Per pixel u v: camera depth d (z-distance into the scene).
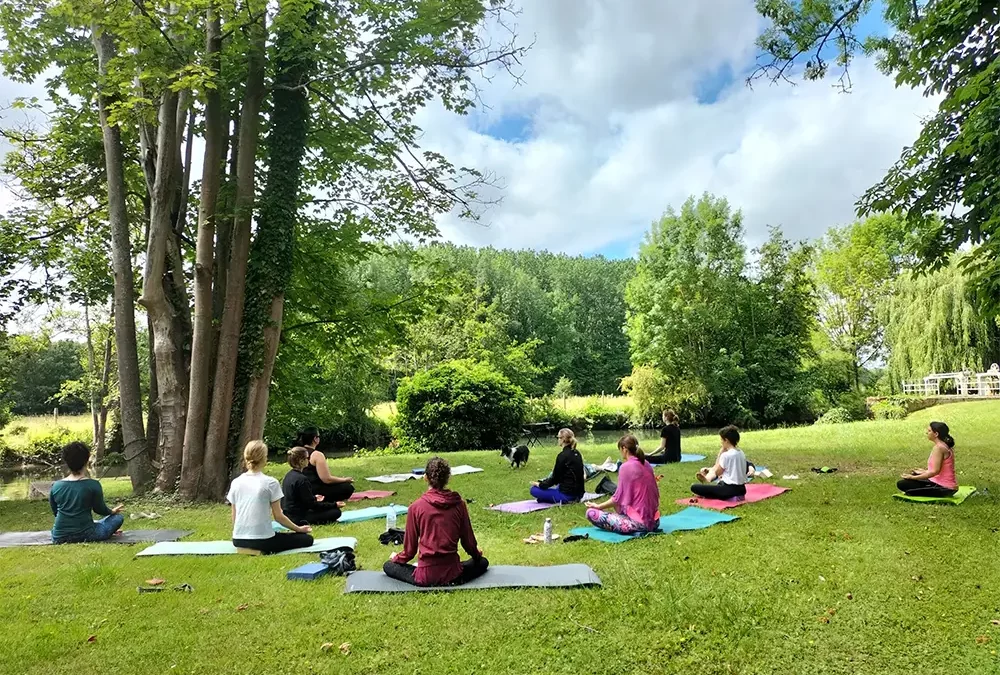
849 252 37.56
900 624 4.18
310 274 14.76
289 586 5.12
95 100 12.79
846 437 16.64
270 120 12.13
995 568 5.17
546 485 8.84
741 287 37.78
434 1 11.44
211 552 6.31
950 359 27.89
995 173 9.26
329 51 11.82
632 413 35.00
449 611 4.46
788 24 10.48
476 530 7.14
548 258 85.62
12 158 14.58
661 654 3.82
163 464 10.77
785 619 4.26
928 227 11.77
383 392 28.59
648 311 40.69
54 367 41.25
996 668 3.58
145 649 3.97
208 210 10.70
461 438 20.27
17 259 14.13
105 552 6.48
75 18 9.56
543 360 58.03
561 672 3.62
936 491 7.86
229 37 10.85
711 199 39.16
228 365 10.73
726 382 35.72
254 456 6.42
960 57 10.02
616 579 5.04
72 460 7.19
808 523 6.80
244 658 3.83
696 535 6.41
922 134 10.54
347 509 8.75
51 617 4.56
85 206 15.01
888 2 10.73
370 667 3.70
